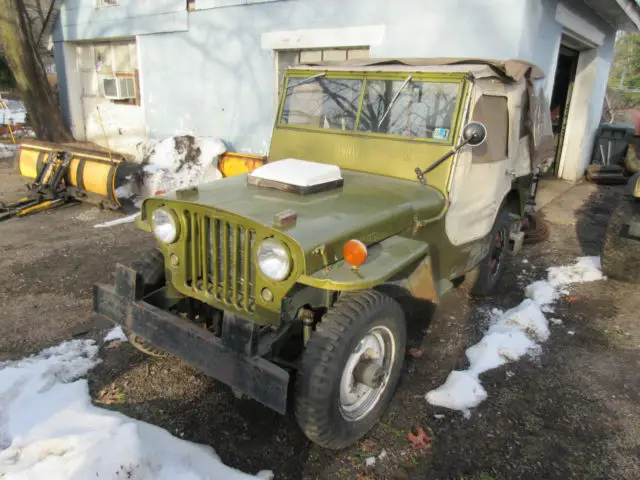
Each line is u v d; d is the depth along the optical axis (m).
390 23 7.23
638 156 10.54
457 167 3.40
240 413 3.07
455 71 3.35
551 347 3.95
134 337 3.29
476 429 2.99
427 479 2.62
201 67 9.70
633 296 4.92
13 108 17.89
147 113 10.95
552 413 3.16
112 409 3.05
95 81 12.30
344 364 2.54
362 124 3.73
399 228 2.99
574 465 2.74
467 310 4.54
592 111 10.61
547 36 7.11
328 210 2.80
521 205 5.13
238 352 2.49
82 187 7.31
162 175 7.89
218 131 9.81
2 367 3.42
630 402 3.29
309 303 2.80
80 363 3.51
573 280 5.29
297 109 4.06
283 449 2.79
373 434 2.94
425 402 3.22
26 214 7.10
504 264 5.19
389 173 3.60
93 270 5.19
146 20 10.22
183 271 2.94
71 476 2.30
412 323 4.27
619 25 10.27
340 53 8.06
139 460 2.41
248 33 8.86
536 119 4.86
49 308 4.34
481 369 3.57
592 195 9.42
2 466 2.46
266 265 2.45
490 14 6.36
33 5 14.10
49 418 2.87
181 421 2.98
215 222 2.70
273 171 3.19
